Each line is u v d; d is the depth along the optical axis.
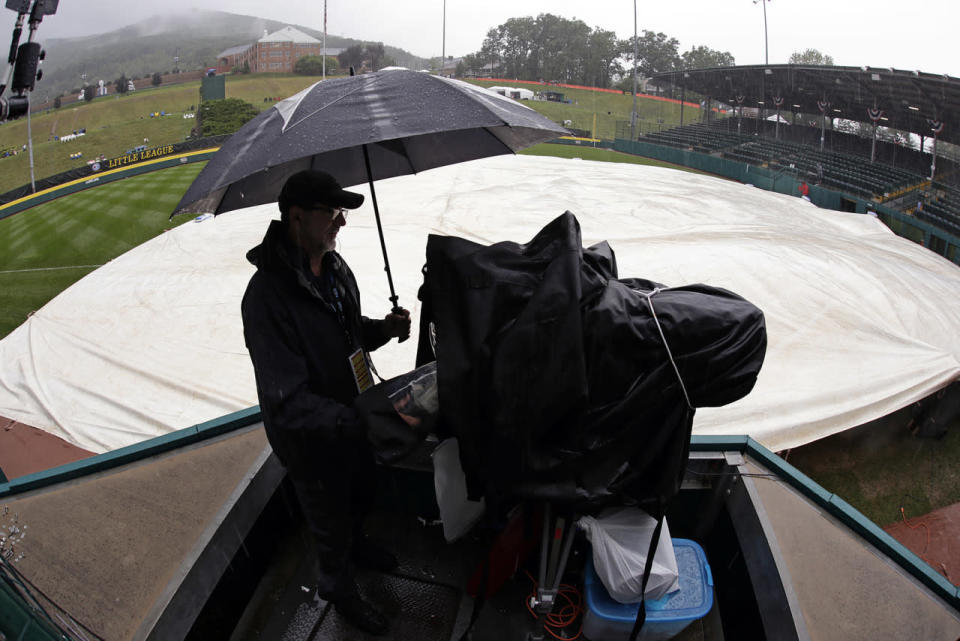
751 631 1.51
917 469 6.66
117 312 8.36
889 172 23.06
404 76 1.41
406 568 1.75
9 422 6.93
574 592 1.67
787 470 1.66
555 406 1.11
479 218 11.56
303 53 67.19
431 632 1.58
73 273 13.73
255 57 68.00
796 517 1.59
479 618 1.61
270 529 1.81
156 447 1.88
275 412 1.23
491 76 80.75
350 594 1.54
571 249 1.18
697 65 80.94
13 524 1.65
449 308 1.21
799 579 1.45
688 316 1.16
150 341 7.55
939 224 16.75
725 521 1.72
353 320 1.51
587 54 75.06
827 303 7.61
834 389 6.21
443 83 1.37
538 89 60.16
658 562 1.46
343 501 1.40
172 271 9.43
